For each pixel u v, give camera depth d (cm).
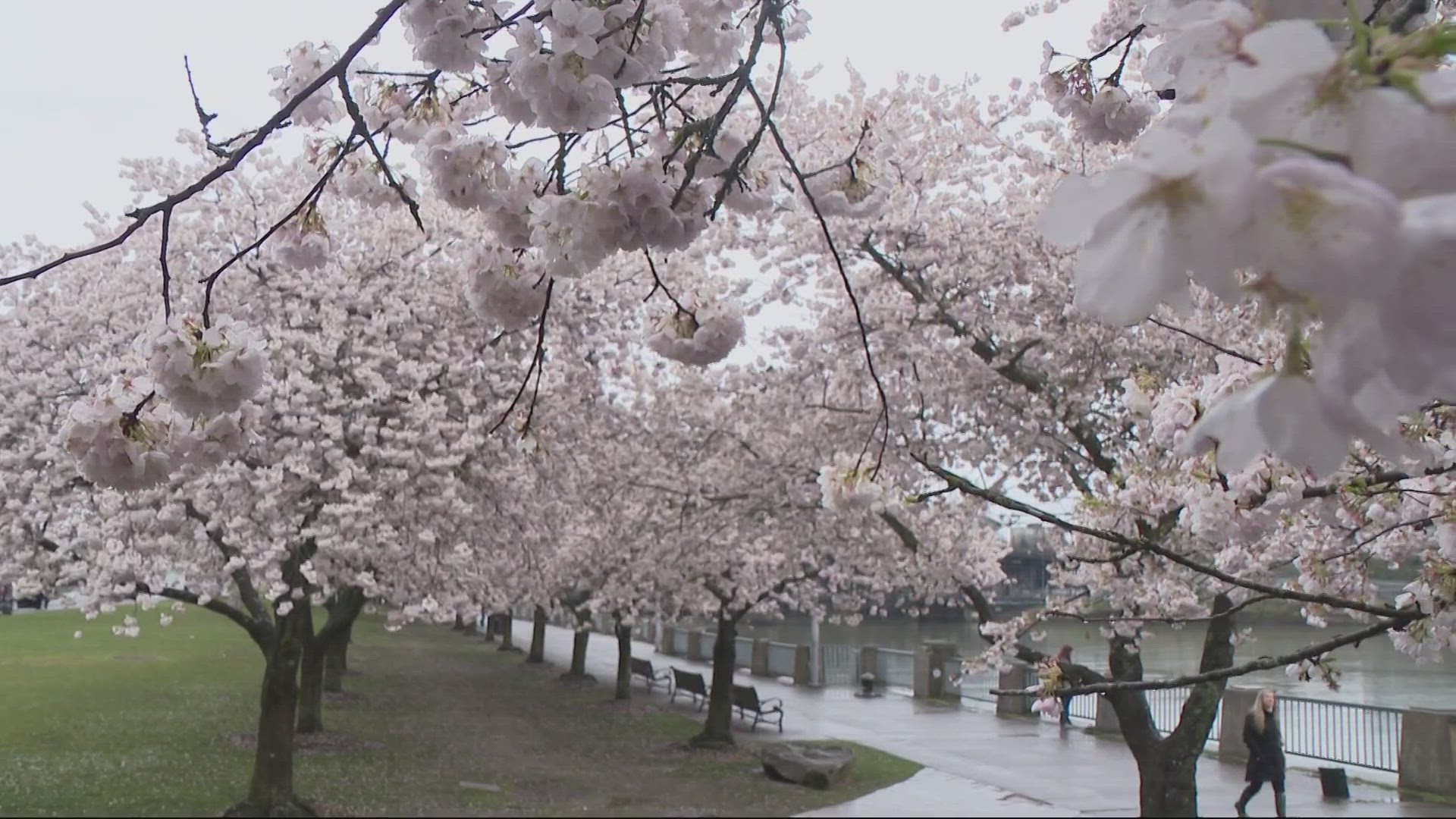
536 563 1452
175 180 1142
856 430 1127
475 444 1073
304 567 954
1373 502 348
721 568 1459
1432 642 322
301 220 342
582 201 249
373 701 1898
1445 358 58
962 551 1084
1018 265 1025
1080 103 329
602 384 1351
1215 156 57
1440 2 197
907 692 2334
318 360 1080
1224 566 641
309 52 318
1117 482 678
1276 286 59
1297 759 1436
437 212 1235
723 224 1133
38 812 986
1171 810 786
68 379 1059
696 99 636
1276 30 61
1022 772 1409
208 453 274
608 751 1539
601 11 226
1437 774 1227
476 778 1280
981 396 1034
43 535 1034
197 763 1226
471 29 254
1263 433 69
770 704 2111
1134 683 254
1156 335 918
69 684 1725
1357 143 59
